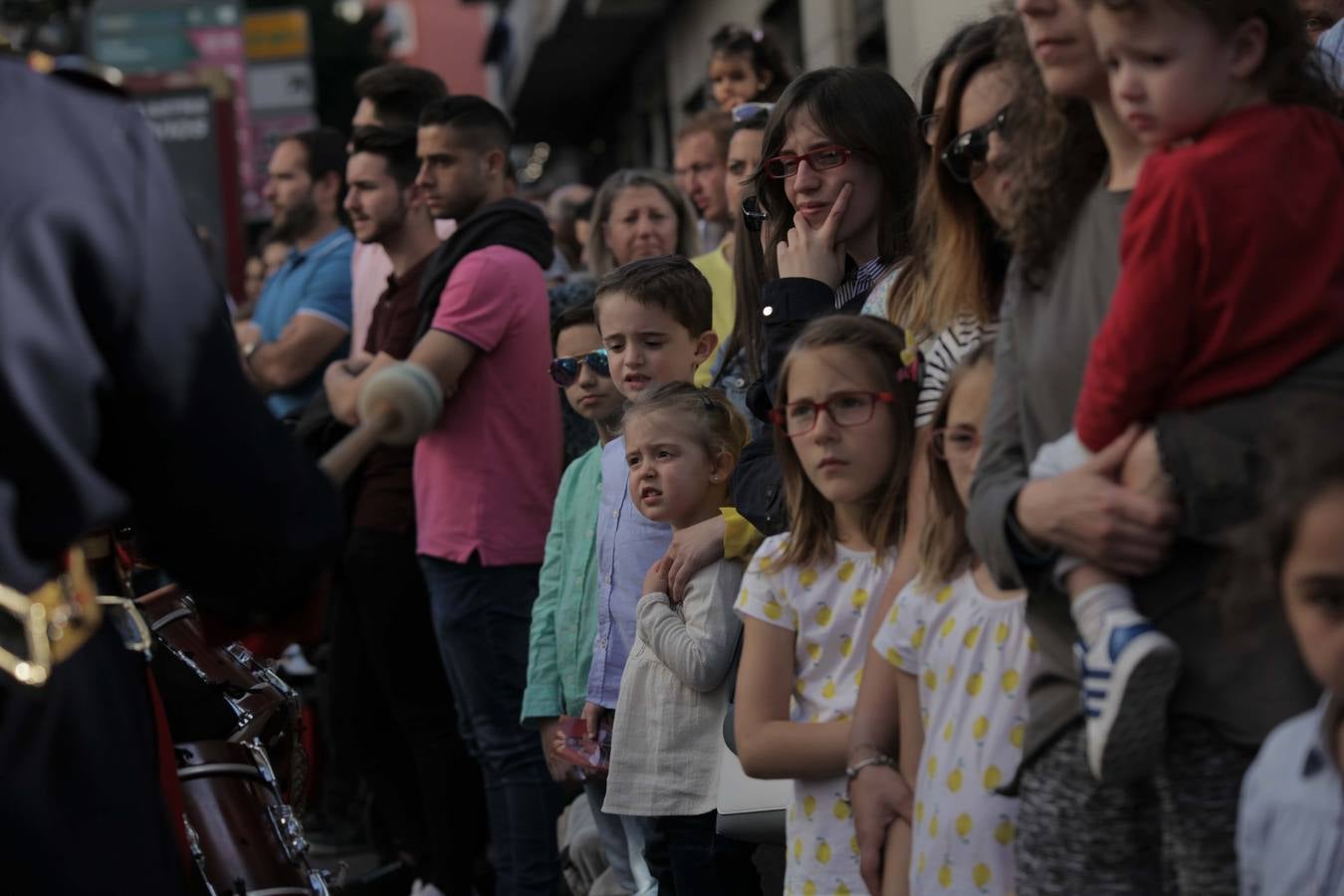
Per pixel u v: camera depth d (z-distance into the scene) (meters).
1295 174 6.31
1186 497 6.37
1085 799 6.86
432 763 15.95
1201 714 6.43
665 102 58.69
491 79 102.00
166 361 6.77
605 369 13.20
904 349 8.66
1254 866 6.12
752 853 11.29
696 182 18.16
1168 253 6.32
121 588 7.42
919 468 8.44
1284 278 6.25
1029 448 7.13
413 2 157.50
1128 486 6.54
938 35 26.12
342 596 16.67
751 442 10.51
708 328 12.54
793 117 10.81
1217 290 6.29
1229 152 6.30
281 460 7.18
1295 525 5.68
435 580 14.88
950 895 7.58
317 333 19.05
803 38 37.88
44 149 6.62
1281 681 6.32
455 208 15.65
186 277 6.86
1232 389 6.33
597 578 12.75
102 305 6.62
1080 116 7.34
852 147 10.63
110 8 55.19
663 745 10.97
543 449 14.97
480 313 14.66
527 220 15.30
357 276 18.52
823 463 8.60
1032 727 7.07
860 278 10.77
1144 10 6.38
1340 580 5.61
